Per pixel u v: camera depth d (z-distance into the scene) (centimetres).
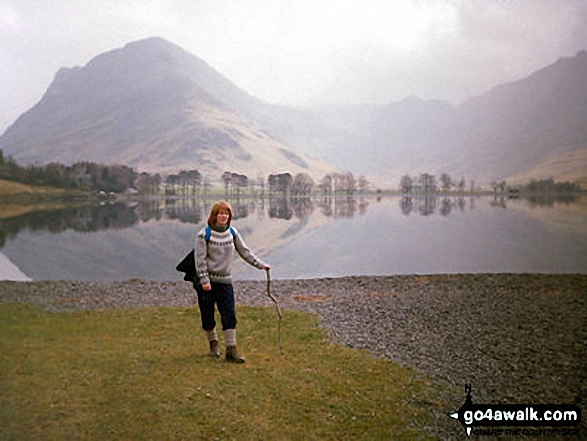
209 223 766
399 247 3769
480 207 10988
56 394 625
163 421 561
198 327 1055
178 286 1875
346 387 687
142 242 4306
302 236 4769
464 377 762
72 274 2520
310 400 636
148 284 1933
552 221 6281
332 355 841
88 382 668
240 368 742
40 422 549
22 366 730
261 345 898
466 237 4488
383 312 1278
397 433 567
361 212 9850
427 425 593
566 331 1070
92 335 966
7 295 1617
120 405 596
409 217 7788
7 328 1016
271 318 1166
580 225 5600
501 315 1244
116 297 1587
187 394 633
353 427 574
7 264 2884
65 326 1052
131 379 682
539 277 1998
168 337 955
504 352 902
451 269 2636
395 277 2055
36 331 991
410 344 948
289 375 720
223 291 777
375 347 916
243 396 634
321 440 541
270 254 3359
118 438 521
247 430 549
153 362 763
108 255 3378
